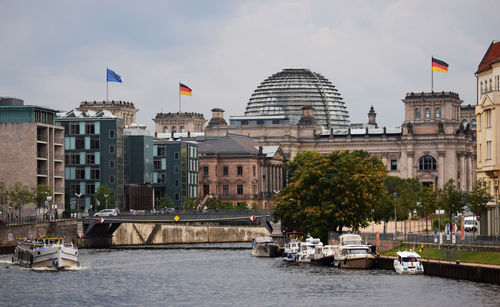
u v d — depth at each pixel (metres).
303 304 157.75
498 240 189.38
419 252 195.50
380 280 181.00
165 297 167.50
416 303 153.50
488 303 150.25
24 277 193.38
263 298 164.75
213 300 163.62
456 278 173.75
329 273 197.00
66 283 184.62
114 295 169.88
